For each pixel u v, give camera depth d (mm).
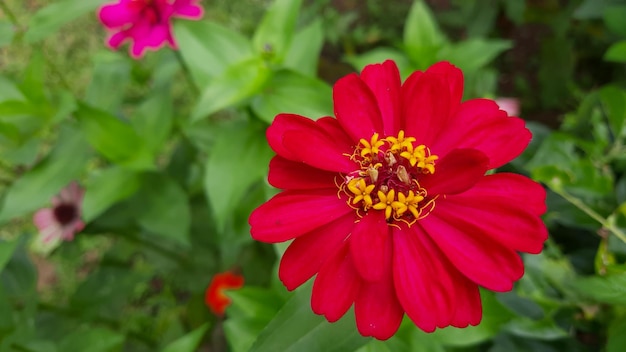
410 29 265
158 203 256
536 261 192
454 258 139
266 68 211
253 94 207
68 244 301
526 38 425
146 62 392
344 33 440
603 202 205
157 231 254
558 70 369
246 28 446
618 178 229
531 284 191
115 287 284
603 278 157
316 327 151
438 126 150
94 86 257
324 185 150
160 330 322
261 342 151
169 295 336
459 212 144
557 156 201
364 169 152
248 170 226
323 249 145
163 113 255
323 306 135
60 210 293
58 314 277
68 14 239
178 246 317
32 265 246
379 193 144
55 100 246
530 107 399
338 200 149
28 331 225
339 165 149
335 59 455
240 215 256
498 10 394
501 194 145
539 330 188
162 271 321
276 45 224
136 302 363
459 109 154
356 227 139
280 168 149
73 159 245
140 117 256
